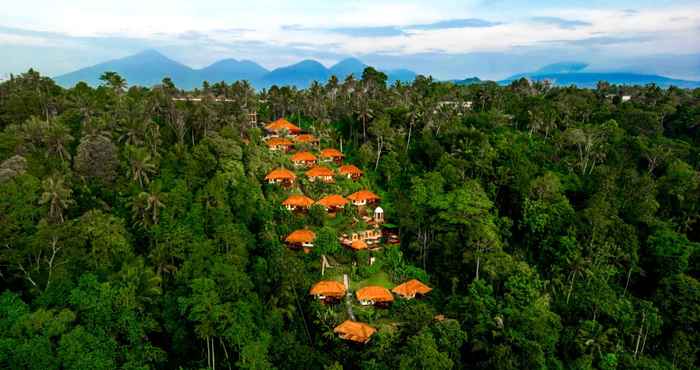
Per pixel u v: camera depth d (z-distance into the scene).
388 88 154.88
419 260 79.94
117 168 78.19
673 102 143.12
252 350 46.78
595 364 62.09
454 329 56.22
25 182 59.75
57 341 42.53
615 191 89.62
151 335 53.69
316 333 60.16
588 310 67.06
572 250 74.75
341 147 119.00
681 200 86.88
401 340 55.81
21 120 91.38
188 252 60.25
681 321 65.62
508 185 92.06
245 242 67.19
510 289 64.62
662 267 75.12
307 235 76.94
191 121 100.44
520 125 132.00
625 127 124.25
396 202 89.25
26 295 51.78
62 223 57.47
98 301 45.25
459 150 100.50
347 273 73.81
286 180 96.75
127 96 107.94
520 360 54.53
